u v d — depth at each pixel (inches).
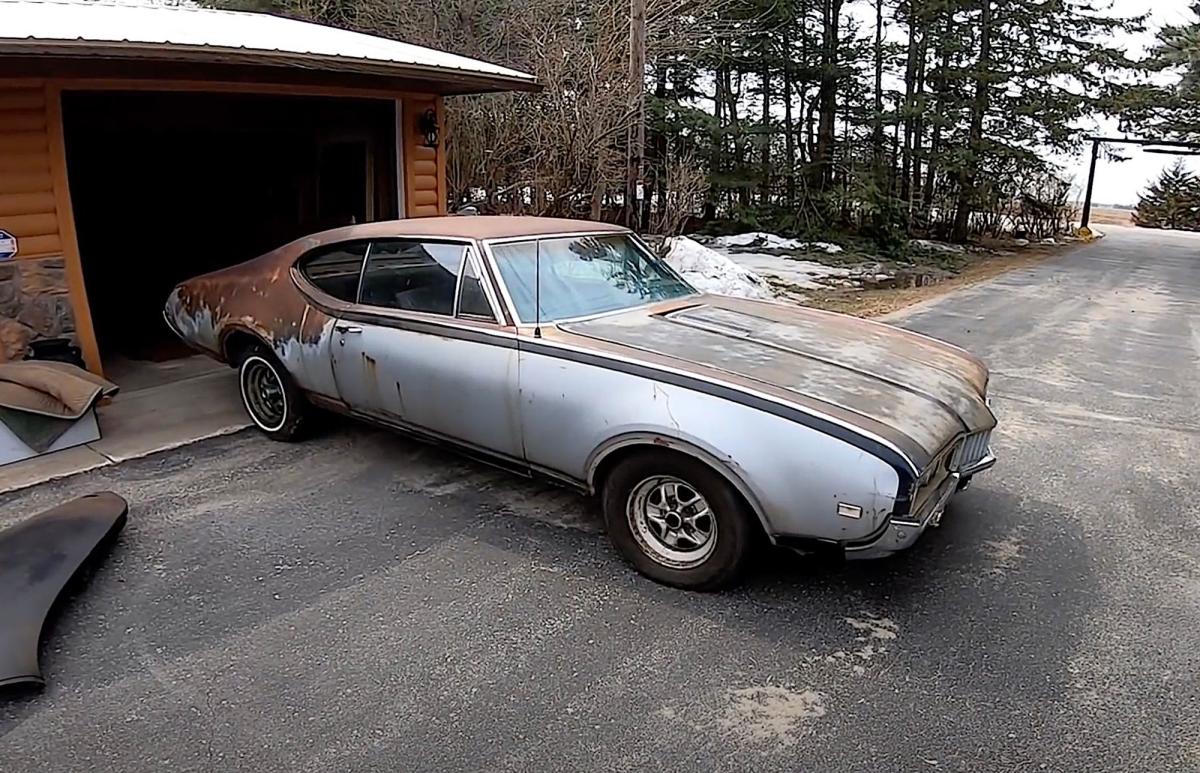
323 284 171.6
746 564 118.7
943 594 122.6
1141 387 253.1
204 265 362.6
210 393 221.1
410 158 281.7
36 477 164.1
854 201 727.1
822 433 107.1
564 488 152.1
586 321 142.2
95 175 340.5
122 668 102.6
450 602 119.0
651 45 548.7
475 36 534.3
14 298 191.9
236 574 126.4
